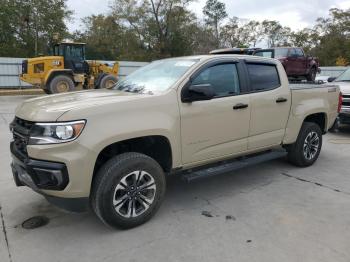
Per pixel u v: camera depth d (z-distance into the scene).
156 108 3.71
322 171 5.56
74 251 3.27
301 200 4.39
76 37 51.41
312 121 6.05
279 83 5.07
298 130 5.41
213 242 3.39
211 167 4.45
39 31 41.69
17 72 23.39
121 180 3.49
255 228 3.66
